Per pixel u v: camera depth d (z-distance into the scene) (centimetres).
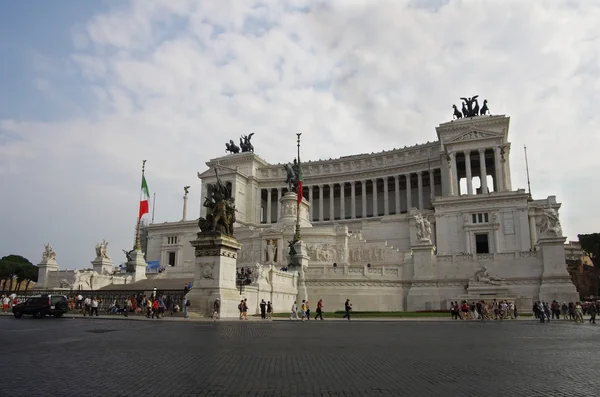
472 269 6091
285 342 2080
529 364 1462
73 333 2467
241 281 4675
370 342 2131
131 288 6128
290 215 9112
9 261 11788
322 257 7750
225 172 13675
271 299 5141
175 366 1379
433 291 6066
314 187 13962
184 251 12069
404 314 5088
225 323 3259
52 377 1204
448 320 4375
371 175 13138
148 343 1980
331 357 1598
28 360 1491
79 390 1053
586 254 11781
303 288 5922
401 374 1272
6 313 4791
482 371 1325
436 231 9175
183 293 4203
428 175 12838
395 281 6181
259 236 8625
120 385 1109
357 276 6044
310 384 1133
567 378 1220
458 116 12319
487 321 4275
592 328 3291
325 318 4494
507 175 10919
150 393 1030
